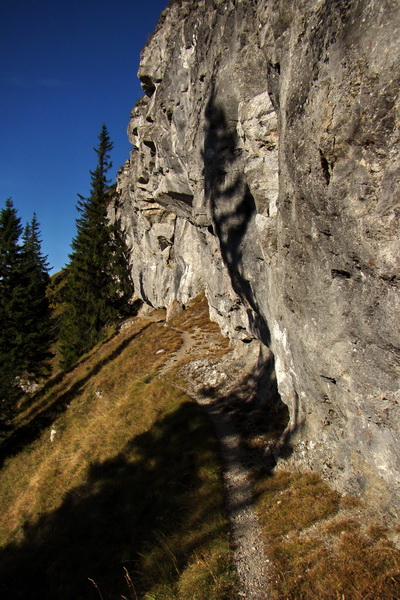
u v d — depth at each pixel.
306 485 9.14
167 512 10.61
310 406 9.99
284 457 10.77
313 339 8.36
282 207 8.62
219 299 23.50
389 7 4.93
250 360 20.25
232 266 15.15
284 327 10.47
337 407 8.44
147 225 43.31
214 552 8.20
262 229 10.93
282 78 8.12
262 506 9.33
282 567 7.07
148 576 8.45
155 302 48.56
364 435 7.62
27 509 15.58
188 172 17.81
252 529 8.68
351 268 6.64
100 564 10.15
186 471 12.19
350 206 6.08
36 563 11.59
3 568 12.23
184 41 17.16
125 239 55.53
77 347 43.44
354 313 6.83
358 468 8.03
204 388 19.38
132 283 54.88
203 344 27.20
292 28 7.25
